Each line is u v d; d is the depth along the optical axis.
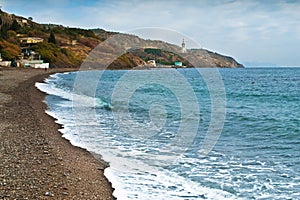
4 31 99.06
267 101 28.89
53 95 26.75
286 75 90.25
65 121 14.98
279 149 10.78
